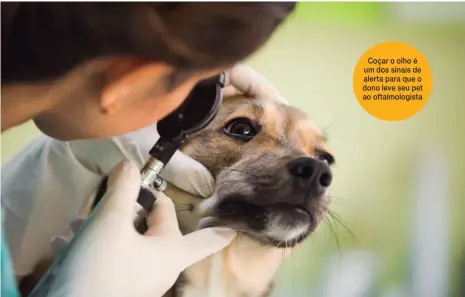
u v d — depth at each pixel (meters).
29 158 0.81
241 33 0.36
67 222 0.78
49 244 0.78
